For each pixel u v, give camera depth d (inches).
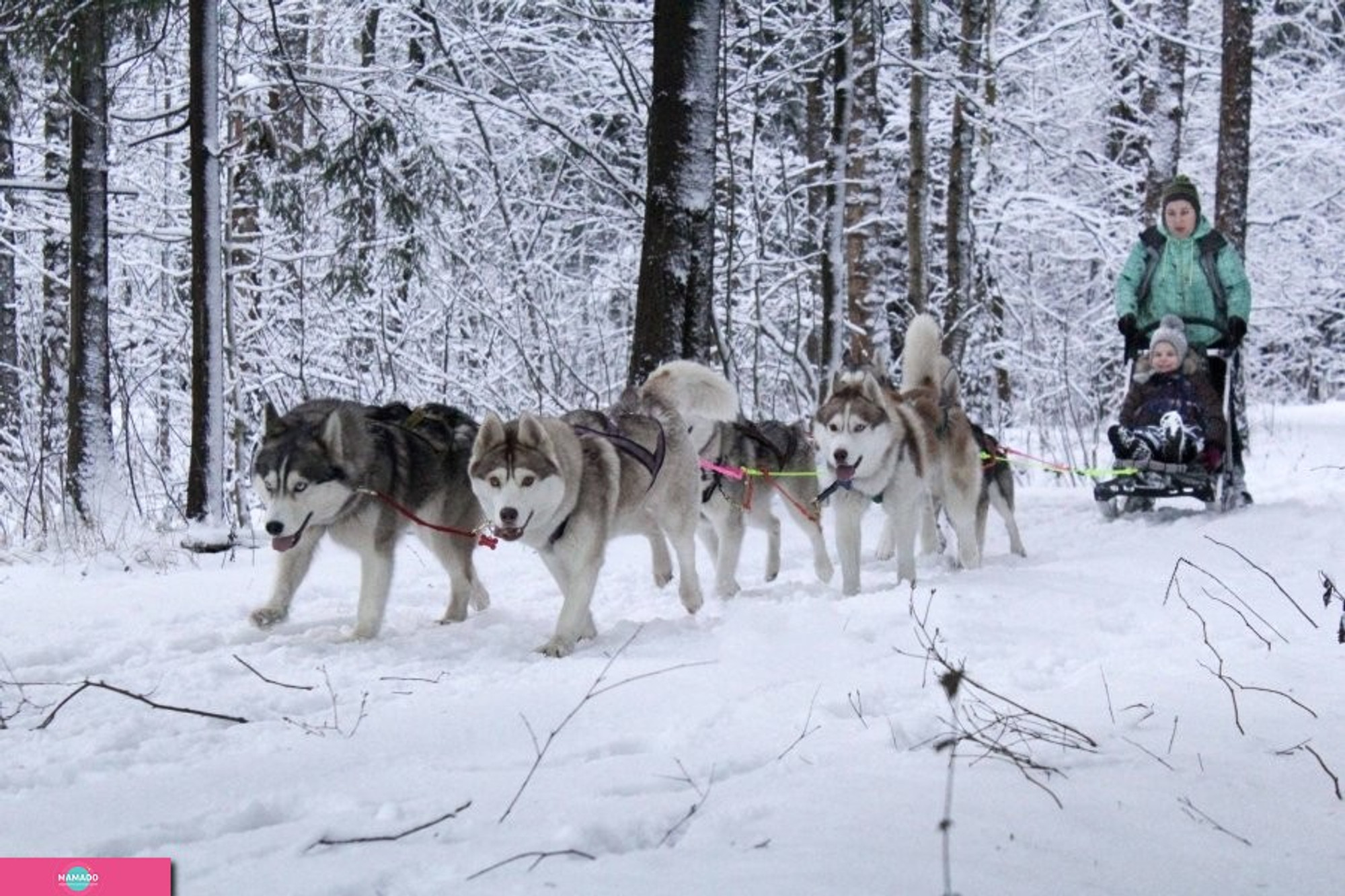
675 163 359.6
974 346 646.5
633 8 553.6
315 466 226.2
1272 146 776.9
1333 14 868.0
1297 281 787.4
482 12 579.5
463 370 533.0
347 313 524.7
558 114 574.9
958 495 299.7
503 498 218.4
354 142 434.3
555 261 624.1
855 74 496.1
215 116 347.3
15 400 537.0
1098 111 788.6
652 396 263.1
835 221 470.9
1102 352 740.7
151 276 539.8
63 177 499.2
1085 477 525.7
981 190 676.1
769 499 303.7
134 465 481.7
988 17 649.0
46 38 357.4
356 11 537.3
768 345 625.6
